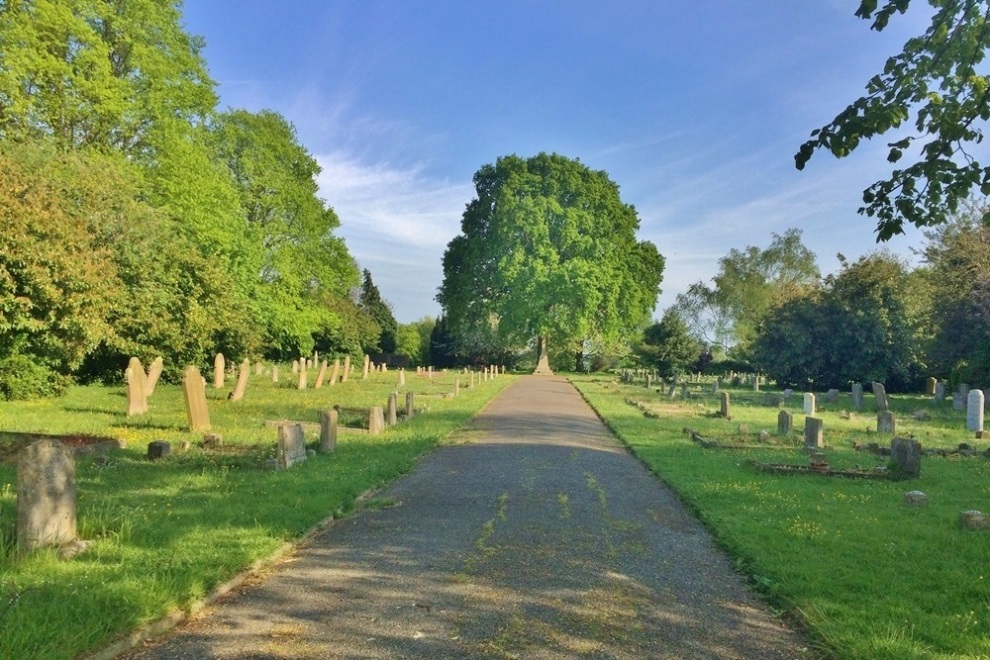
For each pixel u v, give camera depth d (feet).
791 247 212.02
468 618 16.05
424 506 28.22
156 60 81.87
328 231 153.79
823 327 131.75
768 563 20.42
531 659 13.94
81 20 72.49
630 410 80.94
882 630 15.47
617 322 197.98
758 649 14.87
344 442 45.42
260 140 136.15
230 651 13.99
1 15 67.36
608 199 203.10
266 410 66.90
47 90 73.26
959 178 19.72
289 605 16.67
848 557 21.25
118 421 52.13
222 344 102.37
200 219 89.45
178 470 32.78
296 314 135.85
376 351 252.21
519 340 208.95
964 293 104.42
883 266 131.95
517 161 201.57
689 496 30.53
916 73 19.08
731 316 224.94
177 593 16.26
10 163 42.93
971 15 18.44
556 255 189.98
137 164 82.89
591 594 17.97
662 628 15.87
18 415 53.83
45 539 18.93
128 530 21.01
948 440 57.57
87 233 48.62
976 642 14.88
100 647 13.53
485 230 207.72
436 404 82.69
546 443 49.14
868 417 80.84
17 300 38.42
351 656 13.87
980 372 100.89
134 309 70.38
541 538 23.39
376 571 19.48
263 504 26.20
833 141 19.43
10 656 12.59
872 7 17.54
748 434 55.47
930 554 21.70
